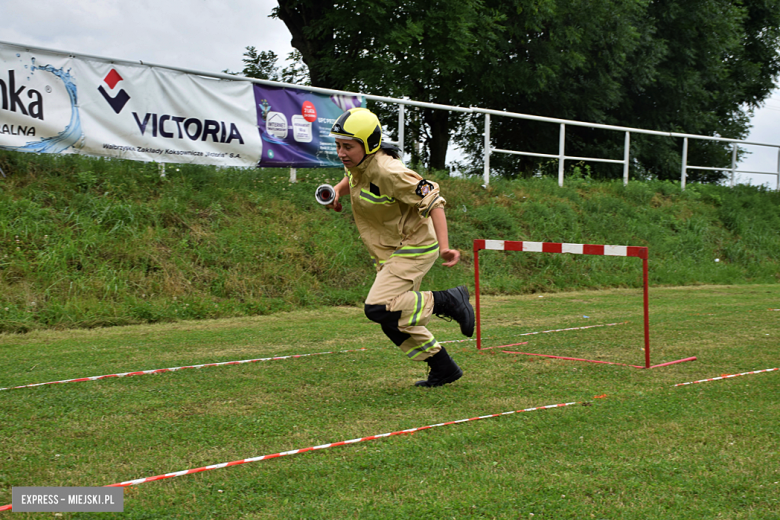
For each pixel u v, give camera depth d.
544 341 5.86
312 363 4.82
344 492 2.39
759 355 5.08
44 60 8.07
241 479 2.51
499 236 11.43
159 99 8.95
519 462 2.68
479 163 18.41
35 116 8.04
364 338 6.04
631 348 5.46
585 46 19.98
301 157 10.23
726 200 15.87
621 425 3.18
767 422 3.21
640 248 4.61
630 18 20.56
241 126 9.62
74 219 8.05
